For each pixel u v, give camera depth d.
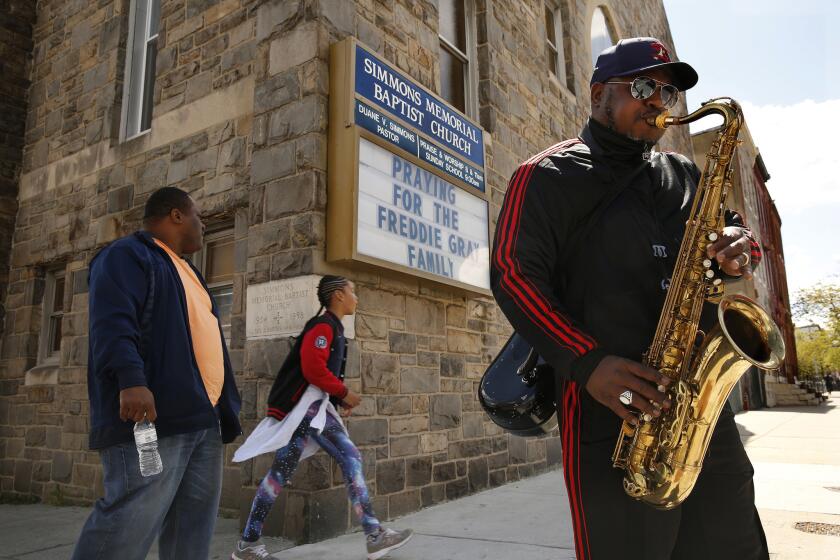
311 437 3.79
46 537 4.87
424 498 5.36
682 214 1.90
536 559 3.68
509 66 7.93
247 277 5.14
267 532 4.43
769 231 31.84
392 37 5.83
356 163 4.79
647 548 1.58
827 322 42.25
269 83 5.28
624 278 1.71
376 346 5.11
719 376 1.66
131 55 7.34
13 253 7.98
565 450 1.67
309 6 5.10
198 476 2.54
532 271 1.62
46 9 8.48
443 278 5.70
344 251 4.69
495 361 1.99
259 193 5.14
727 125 1.83
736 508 1.75
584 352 1.51
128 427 2.23
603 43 11.99
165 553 2.55
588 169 1.76
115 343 2.20
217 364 2.68
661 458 1.60
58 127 7.80
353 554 3.89
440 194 5.82
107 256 2.41
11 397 7.47
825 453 8.26
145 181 6.48
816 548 3.72
